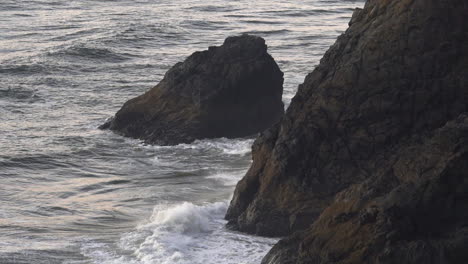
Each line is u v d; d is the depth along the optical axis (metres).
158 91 67.25
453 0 43.28
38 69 89.88
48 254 40.50
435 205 34.34
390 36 43.78
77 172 56.81
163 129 64.50
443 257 32.75
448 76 42.81
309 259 35.84
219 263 39.12
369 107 43.53
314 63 91.50
